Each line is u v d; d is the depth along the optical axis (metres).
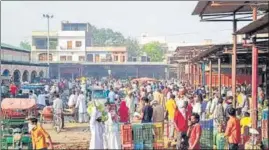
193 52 40.69
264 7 19.12
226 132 12.62
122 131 14.92
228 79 37.50
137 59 84.00
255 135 14.91
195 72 44.59
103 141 14.68
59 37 72.50
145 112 16.47
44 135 12.41
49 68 66.06
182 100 18.39
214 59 33.28
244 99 20.53
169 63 66.69
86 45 75.75
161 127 15.25
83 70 67.25
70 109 25.03
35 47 70.62
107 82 40.31
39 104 25.75
